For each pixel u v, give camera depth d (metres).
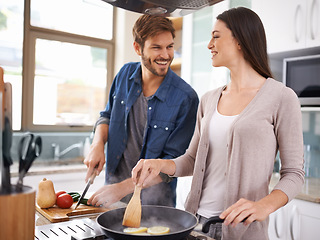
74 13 3.32
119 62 3.53
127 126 1.66
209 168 1.32
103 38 3.52
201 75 2.89
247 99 1.28
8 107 0.80
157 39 1.44
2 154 0.80
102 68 3.57
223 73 2.64
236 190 1.20
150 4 1.26
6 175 0.81
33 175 2.66
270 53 2.33
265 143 1.18
